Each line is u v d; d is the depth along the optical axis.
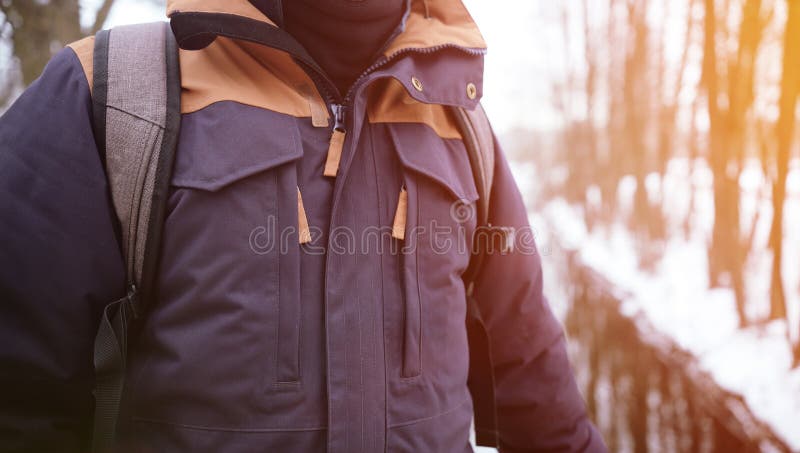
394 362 0.62
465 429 0.69
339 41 0.66
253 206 0.58
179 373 0.57
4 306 0.54
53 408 0.57
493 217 0.81
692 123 2.28
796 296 1.64
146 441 0.58
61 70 0.60
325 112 0.64
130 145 0.58
